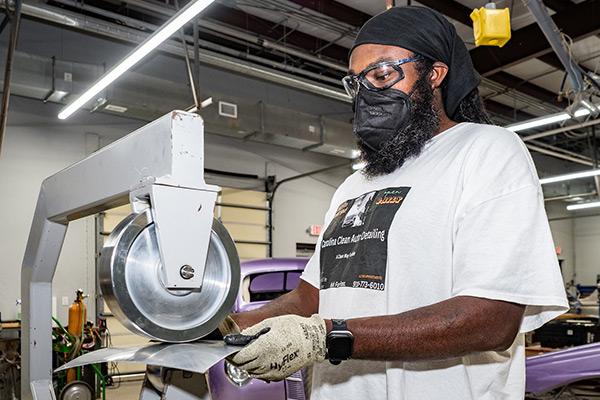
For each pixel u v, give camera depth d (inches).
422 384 44.5
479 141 45.6
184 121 41.1
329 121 408.2
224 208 427.2
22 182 347.9
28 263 64.9
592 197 660.1
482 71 314.0
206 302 42.1
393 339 38.2
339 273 50.9
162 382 44.8
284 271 194.4
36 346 64.0
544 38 288.5
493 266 39.5
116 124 385.4
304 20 318.7
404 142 49.5
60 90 306.3
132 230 39.9
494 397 44.4
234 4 312.5
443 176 46.1
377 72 50.4
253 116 368.5
